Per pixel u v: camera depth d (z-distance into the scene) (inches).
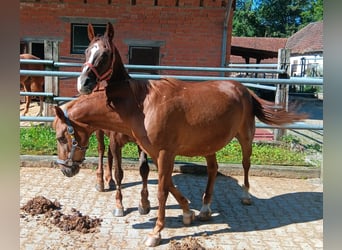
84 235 140.9
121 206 159.0
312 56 1137.4
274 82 226.8
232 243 137.8
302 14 1955.0
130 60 406.3
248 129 164.6
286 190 199.3
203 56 401.7
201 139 138.4
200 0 390.0
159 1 391.9
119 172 157.6
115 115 132.3
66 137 133.6
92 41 124.6
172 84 136.9
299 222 158.2
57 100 256.7
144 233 143.7
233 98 148.6
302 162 236.7
